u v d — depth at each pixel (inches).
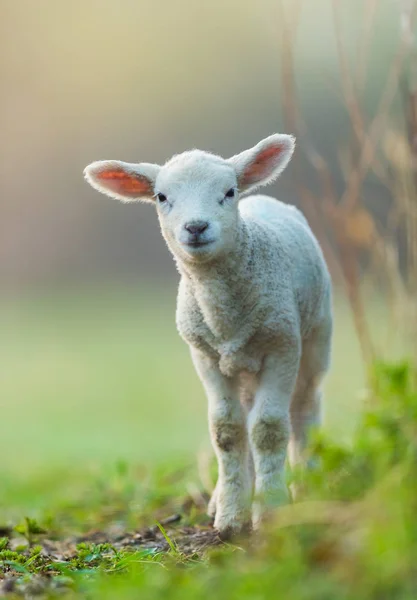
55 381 2134.6
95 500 906.1
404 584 414.9
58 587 525.0
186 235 617.0
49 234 3649.1
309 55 3021.7
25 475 1229.7
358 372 1770.4
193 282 648.4
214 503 723.4
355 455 502.0
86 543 705.6
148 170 681.6
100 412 1771.7
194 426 1568.7
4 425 1683.1
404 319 864.3
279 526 470.0
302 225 728.3
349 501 478.0
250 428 641.6
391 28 2642.7
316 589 422.9
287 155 679.7
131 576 502.3
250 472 683.4
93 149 3624.5
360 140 892.0
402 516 427.5
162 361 2367.1
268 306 638.5
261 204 730.8
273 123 3484.3
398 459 479.5
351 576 425.1
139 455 1259.8
